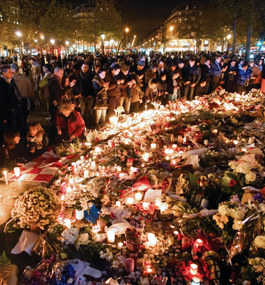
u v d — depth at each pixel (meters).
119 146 6.47
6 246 3.48
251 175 3.61
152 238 3.50
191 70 11.89
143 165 5.71
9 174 5.25
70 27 38.44
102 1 39.09
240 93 13.79
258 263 2.76
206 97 11.27
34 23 31.64
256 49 40.94
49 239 3.35
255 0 22.67
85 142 7.11
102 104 8.35
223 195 4.12
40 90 10.66
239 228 3.14
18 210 3.45
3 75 6.61
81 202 4.04
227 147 6.46
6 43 33.84
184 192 4.61
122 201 4.48
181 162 5.74
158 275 3.11
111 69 8.88
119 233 3.72
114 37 43.06
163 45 74.56
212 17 35.66
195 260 3.19
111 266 3.21
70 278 2.86
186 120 8.47
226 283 2.97
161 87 10.95
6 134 5.57
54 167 5.56
